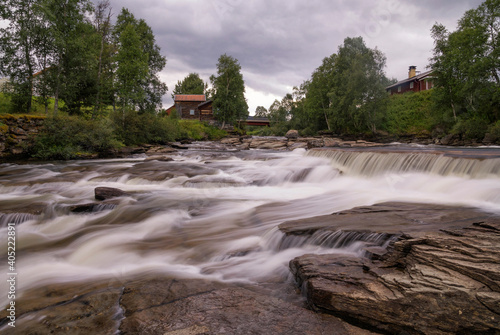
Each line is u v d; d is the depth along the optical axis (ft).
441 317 8.57
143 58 100.89
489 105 107.45
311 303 10.48
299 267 12.39
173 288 11.98
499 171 26.76
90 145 75.66
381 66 143.84
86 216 24.86
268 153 90.68
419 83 171.32
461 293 8.75
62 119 73.46
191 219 23.48
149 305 10.53
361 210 20.15
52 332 9.21
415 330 8.66
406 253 11.64
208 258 15.96
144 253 16.90
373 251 12.87
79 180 40.40
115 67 101.04
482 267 9.29
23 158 68.18
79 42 87.15
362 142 112.37
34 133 70.18
